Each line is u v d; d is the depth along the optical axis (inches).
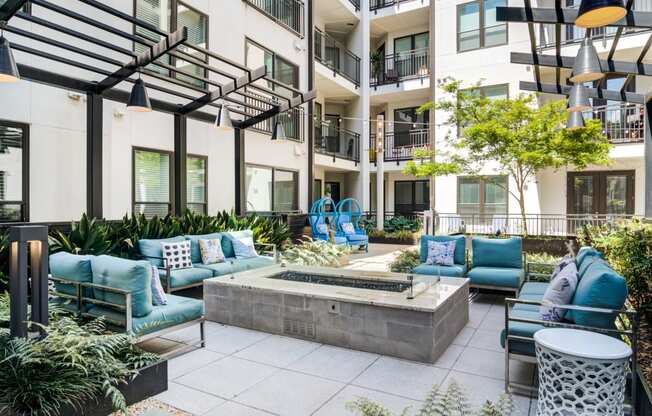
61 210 219.0
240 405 103.4
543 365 95.0
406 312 133.2
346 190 596.7
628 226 196.4
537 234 389.4
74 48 186.9
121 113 248.1
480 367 126.6
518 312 135.3
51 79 199.3
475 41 457.1
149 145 267.3
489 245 223.9
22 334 96.8
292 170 419.5
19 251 97.1
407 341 133.0
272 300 160.1
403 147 558.9
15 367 91.4
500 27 443.5
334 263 293.6
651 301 151.1
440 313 136.4
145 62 201.2
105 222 221.3
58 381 91.2
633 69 200.8
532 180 433.1
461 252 231.5
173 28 279.7
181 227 265.3
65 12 167.9
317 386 114.0
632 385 97.8
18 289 97.1
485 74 450.0
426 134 554.3
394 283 171.8
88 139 218.1
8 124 198.2
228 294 171.8
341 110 597.0
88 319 136.5
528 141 324.8
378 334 137.9
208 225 275.0
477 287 206.5
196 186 306.0
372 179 631.8
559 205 435.5
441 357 134.9
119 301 128.8
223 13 327.3
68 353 90.9
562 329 103.4
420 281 170.2
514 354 112.1
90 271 140.8
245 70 236.5
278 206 400.8
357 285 172.2
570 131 304.3
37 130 209.3
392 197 606.5
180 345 146.7
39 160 210.2
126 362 108.6
